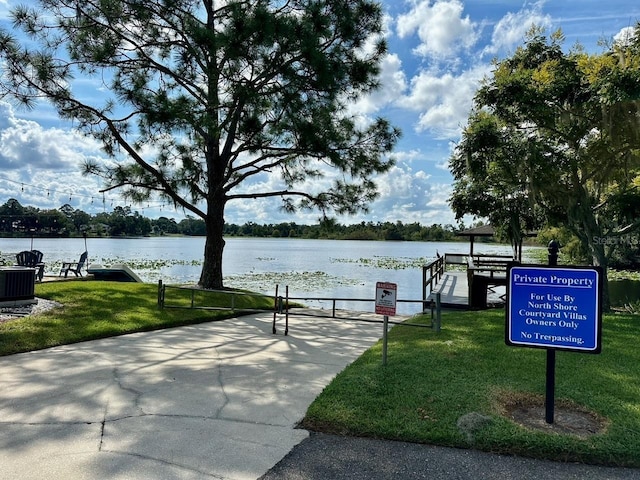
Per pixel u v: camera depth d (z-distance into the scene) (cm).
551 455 329
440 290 1347
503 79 890
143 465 314
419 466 317
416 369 506
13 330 714
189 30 980
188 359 609
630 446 328
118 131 1105
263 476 302
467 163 980
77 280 1435
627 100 739
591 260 1077
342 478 300
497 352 582
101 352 638
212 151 1265
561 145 1042
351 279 2364
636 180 1008
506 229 1391
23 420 390
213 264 1277
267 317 1009
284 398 452
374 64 1191
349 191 1312
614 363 534
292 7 1083
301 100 1016
